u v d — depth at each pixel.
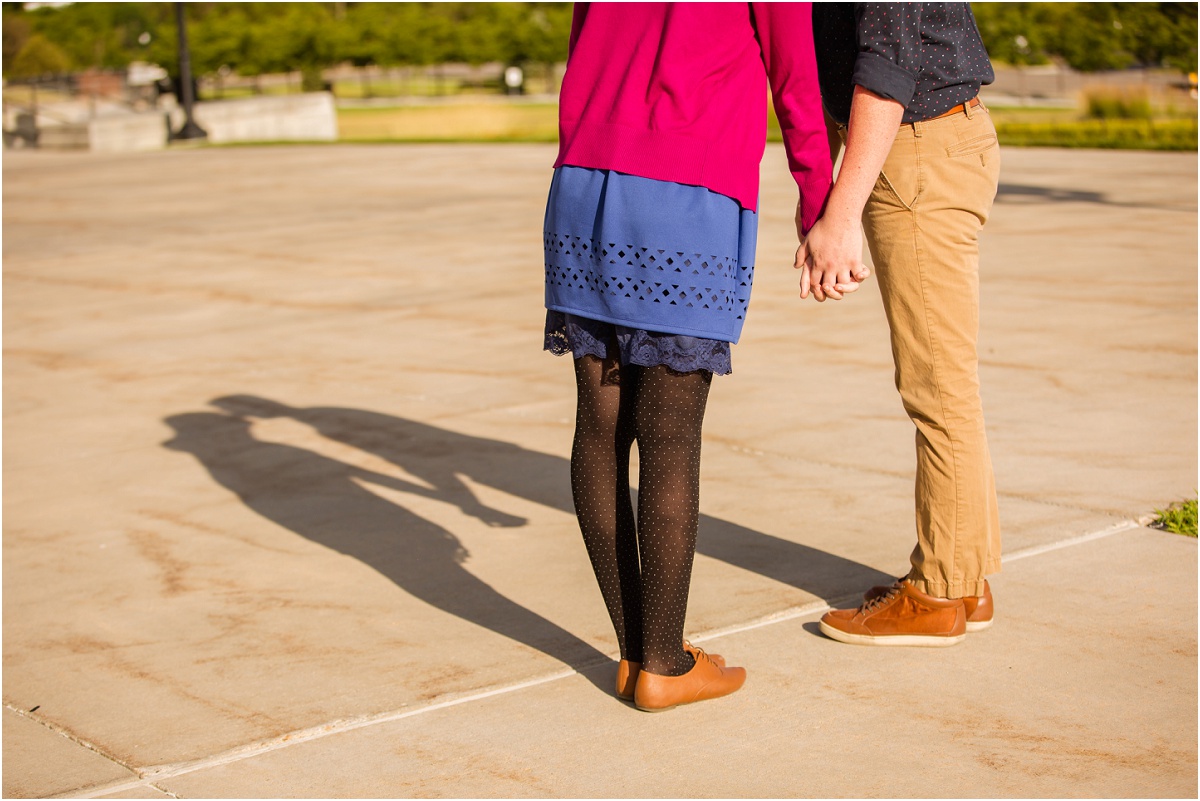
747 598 3.13
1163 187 11.84
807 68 2.39
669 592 2.49
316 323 7.19
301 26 41.97
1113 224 9.50
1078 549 3.38
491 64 51.12
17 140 28.77
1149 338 5.92
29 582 3.49
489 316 7.18
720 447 4.48
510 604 3.18
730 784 2.25
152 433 5.07
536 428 4.89
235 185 15.64
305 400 5.47
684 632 2.92
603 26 2.42
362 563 3.53
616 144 2.38
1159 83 27.33
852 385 5.32
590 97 2.45
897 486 4.00
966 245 2.74
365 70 46.44
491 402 5.31
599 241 2.40
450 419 5.06
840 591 3.16
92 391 5.84
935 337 2.74
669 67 2.34
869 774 2.27
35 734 2.56
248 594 3.33
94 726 2.59
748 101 2.41
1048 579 3.18
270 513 4.02
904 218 2.72
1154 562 3.28
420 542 3.69
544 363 6.00
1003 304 6.77
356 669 2.82
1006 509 3.71
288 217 12.21
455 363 6.06
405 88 46.75
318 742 2.47
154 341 6.91
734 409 4.99
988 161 2.72
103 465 4.65
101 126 26.89
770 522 3.69
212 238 10.98
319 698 2.67
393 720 2.55
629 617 2.57
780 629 2.94
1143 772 2.25
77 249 10.64
